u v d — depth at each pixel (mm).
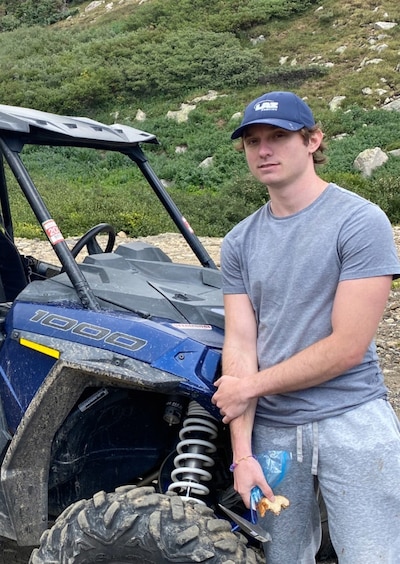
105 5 50688
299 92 30578
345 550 2428
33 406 2686
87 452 2949
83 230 15016
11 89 34500
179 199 18812
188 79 33812
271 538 2594
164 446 3088
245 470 2461
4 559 3449
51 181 24172
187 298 3061
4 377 3033
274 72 32375
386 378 5871
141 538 2295
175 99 32500
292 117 2473
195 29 38406
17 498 2758
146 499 2385
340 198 2482
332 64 32750
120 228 15305
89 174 26062
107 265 3316
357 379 2473
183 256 12055
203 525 2334
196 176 24688
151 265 3441
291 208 2543
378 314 2365
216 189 23797
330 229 2436
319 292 2451
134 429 3018
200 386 2572
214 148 27109
